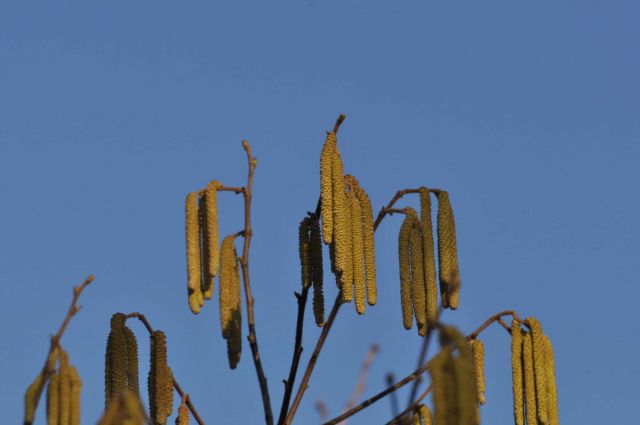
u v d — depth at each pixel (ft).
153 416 46.47
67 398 38.29
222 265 46.34
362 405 45.01
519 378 45.91
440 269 48.34
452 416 31.76
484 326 46.60
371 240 47.44
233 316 46.26
